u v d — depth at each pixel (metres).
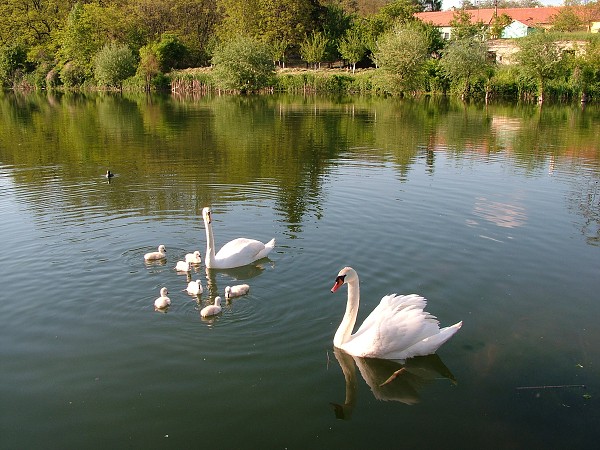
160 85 89.50
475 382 8.46
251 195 18.75
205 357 8.98
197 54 105.50
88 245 13.83
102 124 41.78
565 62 63.91
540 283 11.63
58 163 25.34
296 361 8.90
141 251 13.48
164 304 10.62
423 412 7.77
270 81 82.00
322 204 17.53
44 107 58.97
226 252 12.77
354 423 7.51
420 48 71.06
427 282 11.60
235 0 102.19
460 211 16.81
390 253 13.16
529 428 7.43
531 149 29.42
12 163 25.41
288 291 11.28
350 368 8.81
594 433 7.33
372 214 16.39
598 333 9.72
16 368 8.72
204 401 7.91
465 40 69.44
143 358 8.95
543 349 9.27
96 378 8.45
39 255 13.12
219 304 10.50
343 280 9.18
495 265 12.52
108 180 21.38
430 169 23.69
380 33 92.69
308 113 50.62
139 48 98.69
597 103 61.53
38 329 9.86
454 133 36.19
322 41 95.06
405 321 9.15
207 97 73.69
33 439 7.18
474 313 10.38
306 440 7.16
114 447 7.02
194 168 23.89
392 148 29.78
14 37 108.12
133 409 7.75
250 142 32.03
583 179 21.67
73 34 95.75
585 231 14.98
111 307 10.66
